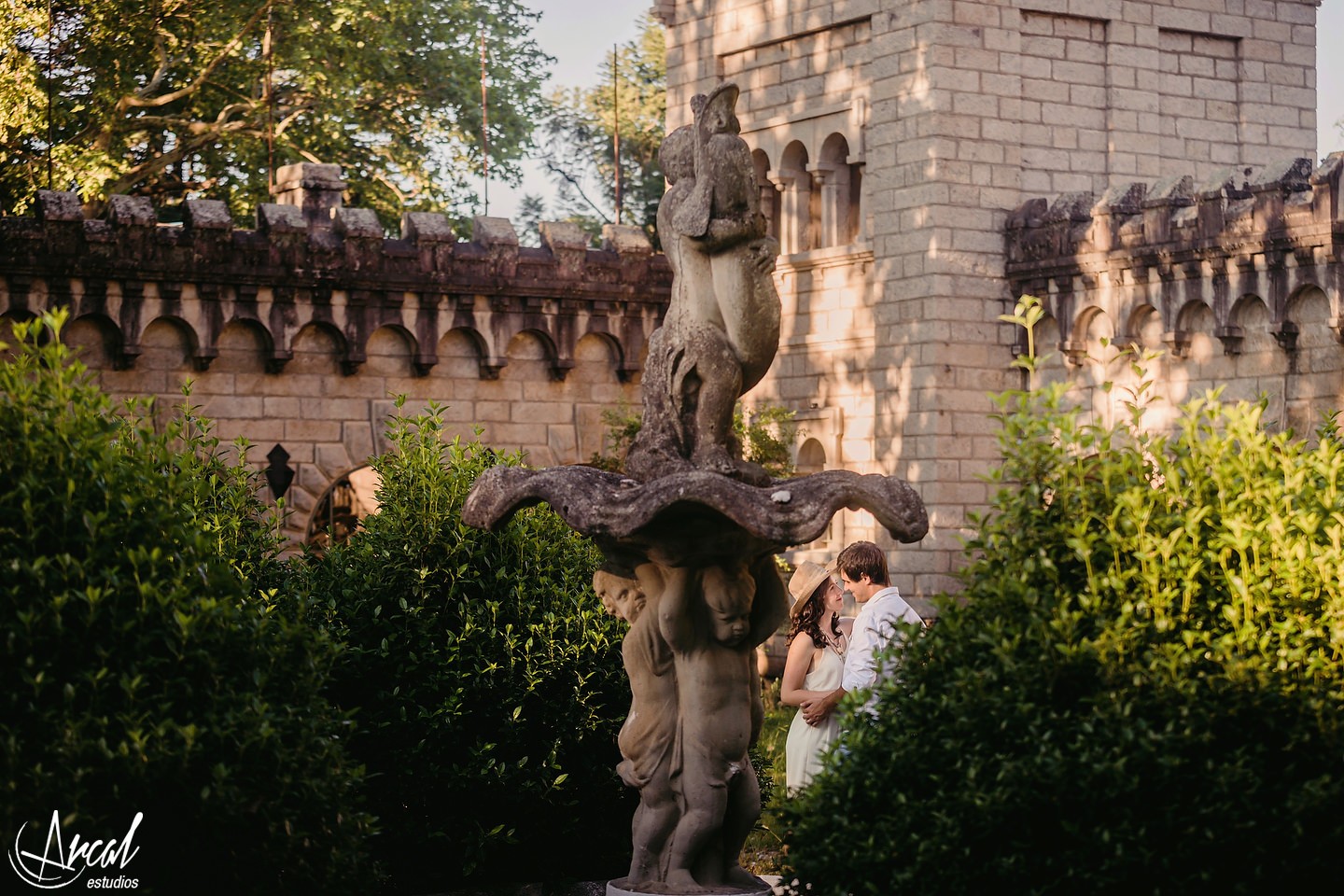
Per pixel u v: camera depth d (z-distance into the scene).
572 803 10.34
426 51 40.16
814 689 10.50
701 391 8.15
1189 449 7.32
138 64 35.56
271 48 35.62
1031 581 7.07
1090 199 24.34
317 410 23.70
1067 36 26.33
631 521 7.60
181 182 38.84
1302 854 6.49
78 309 21.89
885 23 26.23
